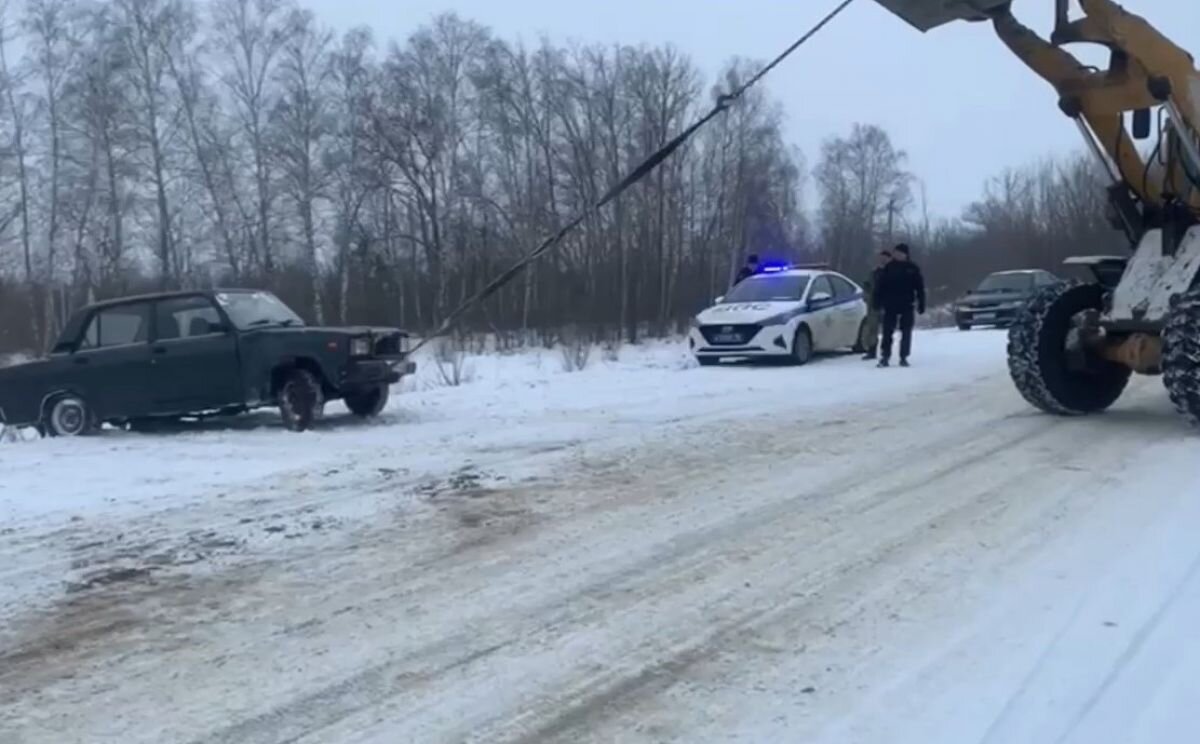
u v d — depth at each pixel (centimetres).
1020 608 449
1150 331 878
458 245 3862
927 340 2134
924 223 6731
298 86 4047
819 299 1744
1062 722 343
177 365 1117
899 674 386
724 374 1516
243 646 432
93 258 3666
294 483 762
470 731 352
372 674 400
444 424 1072
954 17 886
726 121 4194
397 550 567
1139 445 794
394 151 4119
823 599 471
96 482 798
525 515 636
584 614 461
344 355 1079
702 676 391
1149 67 845
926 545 547
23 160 3656
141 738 351
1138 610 440
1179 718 343
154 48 3853
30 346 3469
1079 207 5047
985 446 817
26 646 438
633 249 3459
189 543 595
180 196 3912
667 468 768
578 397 1259
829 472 738
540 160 4094
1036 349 941
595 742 342
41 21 3697
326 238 4084
